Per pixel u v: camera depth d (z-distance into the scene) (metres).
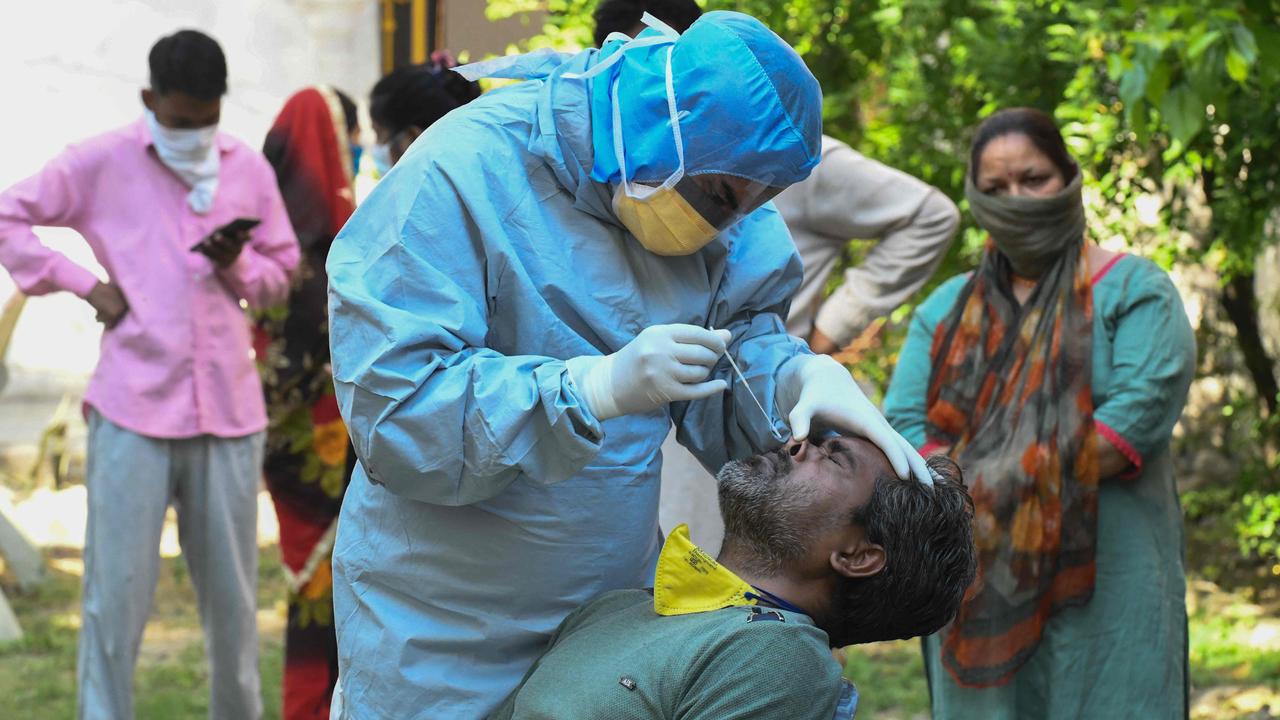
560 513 2.50
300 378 5.26
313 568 5.17
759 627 2.39
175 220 4.88
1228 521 7.59
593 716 2.41
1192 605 6.86
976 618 3.49
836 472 2.50
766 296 2.76
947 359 3.71
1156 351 3.51
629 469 2.54
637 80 2.36
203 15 10.73
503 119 2.45
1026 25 6.50
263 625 6.77
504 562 2.52
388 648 2.58
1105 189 6.71
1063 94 6.55
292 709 5.14
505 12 8.32
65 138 10.41
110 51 10.54
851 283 4.20
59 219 4.84
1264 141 6.21
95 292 4.76
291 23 10.85
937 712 3.66
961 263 6.99
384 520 2.57
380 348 2.29
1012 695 3.54
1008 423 3.53
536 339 2.43
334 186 5.43
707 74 2.31
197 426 4.83
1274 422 7.41
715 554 3.94
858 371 7.33
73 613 7.03
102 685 4.79
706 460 2.83
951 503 2.53
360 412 2.33
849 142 7.24
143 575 4.82
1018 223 3.54
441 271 2.36
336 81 10.95
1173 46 4.07
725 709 2.34
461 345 2.35
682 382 2.24
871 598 2.52
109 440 4.77
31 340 10.07
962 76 6.71
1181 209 6.88
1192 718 5.38
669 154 2.32
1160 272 3.60
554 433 2.28
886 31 6.89
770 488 2.52
